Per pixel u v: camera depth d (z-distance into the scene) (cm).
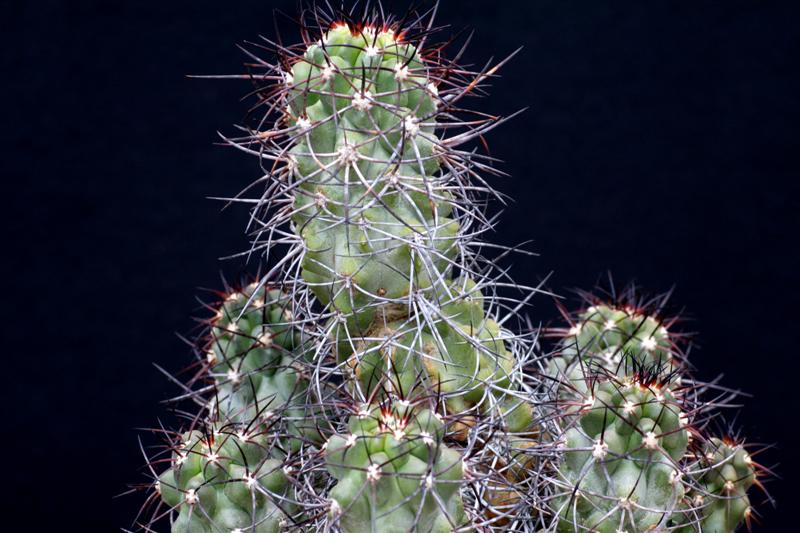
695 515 94
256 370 96
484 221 95
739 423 149
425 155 93
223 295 98
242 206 157
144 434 154
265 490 93
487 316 96
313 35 95
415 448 89
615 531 92
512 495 94
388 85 93
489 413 93
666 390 93
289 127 94
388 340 93
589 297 101
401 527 89
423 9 145
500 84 154
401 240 93
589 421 93
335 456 90
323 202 93
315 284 93
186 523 93
